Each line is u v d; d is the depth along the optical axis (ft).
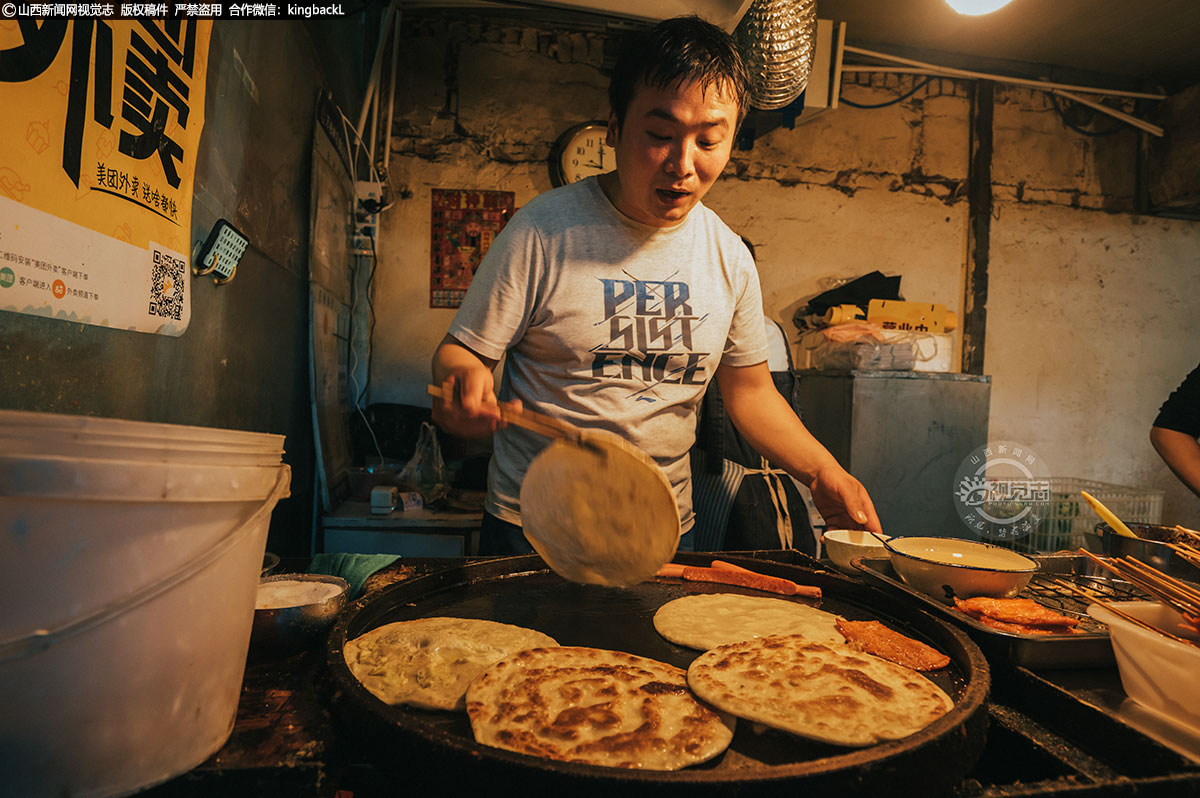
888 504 12.50
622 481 3.43
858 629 3.66
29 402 3.05
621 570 3.51
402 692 2.93
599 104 13.39
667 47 4.16
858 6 13.28
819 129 14.56
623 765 2.39
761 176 14.40
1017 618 3.40
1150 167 15.60
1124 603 3.32
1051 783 2.24
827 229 14.60
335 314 10.21
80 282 3.34
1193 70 15.34
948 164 15.07
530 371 5.25
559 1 9.32
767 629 3.72
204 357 5.27
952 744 2.25
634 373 5.11
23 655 1.69
